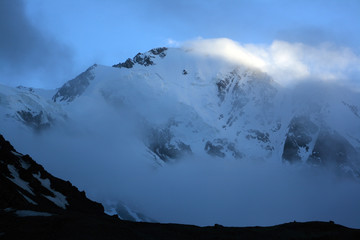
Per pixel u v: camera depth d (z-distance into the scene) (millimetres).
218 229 99000
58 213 89250
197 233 94562
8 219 80812
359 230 99875
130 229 83562
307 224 104062
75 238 74188
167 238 88312
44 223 78500
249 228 101812
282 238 93562
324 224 103562
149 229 92062
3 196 99812
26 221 79375
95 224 79812
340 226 102750
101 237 76312
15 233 74500
